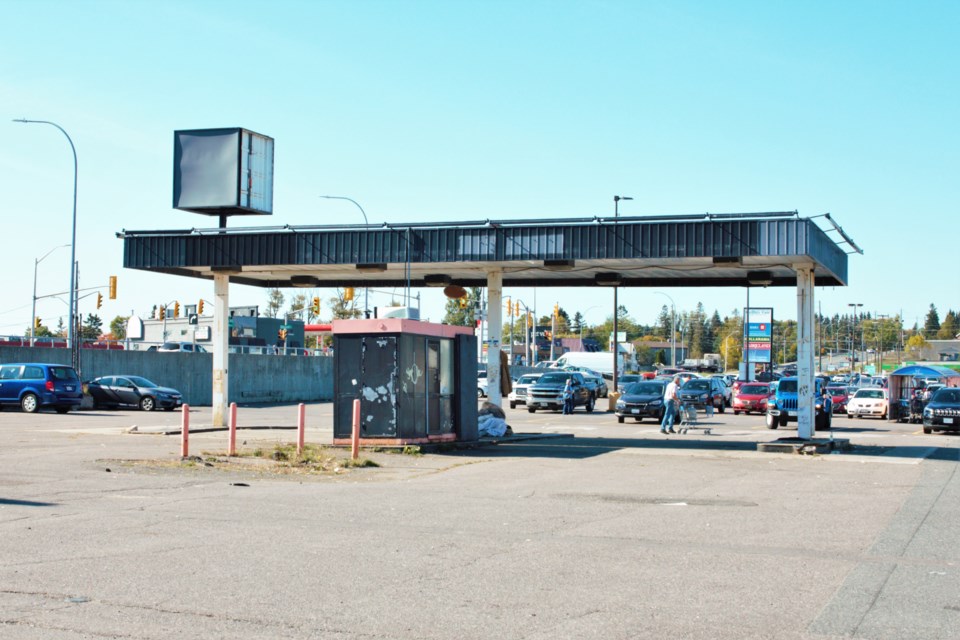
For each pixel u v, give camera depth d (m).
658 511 13.07
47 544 9.90
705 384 50.16
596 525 11.72
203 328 78.94
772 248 21.45
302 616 7.18
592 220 22.83
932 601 7.87
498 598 7.81
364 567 8.97
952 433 35.03
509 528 11.38
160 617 7.11
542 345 147.62
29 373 36.94
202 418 35.44
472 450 23.81
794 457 22.53
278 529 11.04
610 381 79.56
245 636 6.64
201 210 27.80
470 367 24.70
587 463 20.41
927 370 43.53
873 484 16.88
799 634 6.84
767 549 10.18
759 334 71.75
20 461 18.11
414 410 22.53
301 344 87.44
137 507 12.62
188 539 10.30
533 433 30.34
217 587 8.08
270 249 25.47
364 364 22.23
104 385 41.03
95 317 131.25
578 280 30.17
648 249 22.39
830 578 8.73
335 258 24.89
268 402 52.31
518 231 23.44
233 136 27.06
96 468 17.08
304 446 21.56
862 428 37.81
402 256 24.31
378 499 13.89
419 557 9.48
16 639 6.49
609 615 7.30
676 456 22.50
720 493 15.27
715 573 8.90
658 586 8.32
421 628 6.89
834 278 27.34
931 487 16.44
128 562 9.06
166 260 26.33
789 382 34.56
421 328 22.75
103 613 7.20
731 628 6.96
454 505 13.35
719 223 21.89
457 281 31.23
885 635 6.84
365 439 22.14
